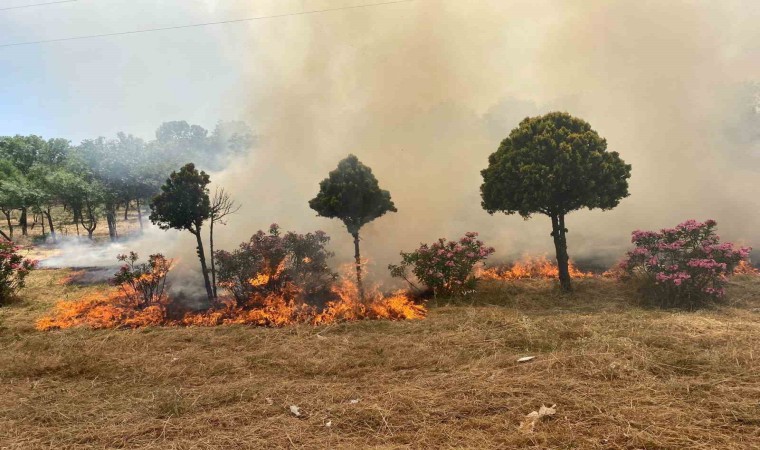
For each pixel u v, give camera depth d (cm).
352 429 369
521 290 863
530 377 438
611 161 824
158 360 552
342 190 816
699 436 327
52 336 664
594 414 365
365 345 573
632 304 744
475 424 363
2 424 399
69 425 397
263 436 365
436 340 572
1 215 3528
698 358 456
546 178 789
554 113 873
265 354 555
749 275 836
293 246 834
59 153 3181
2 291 903
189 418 399
